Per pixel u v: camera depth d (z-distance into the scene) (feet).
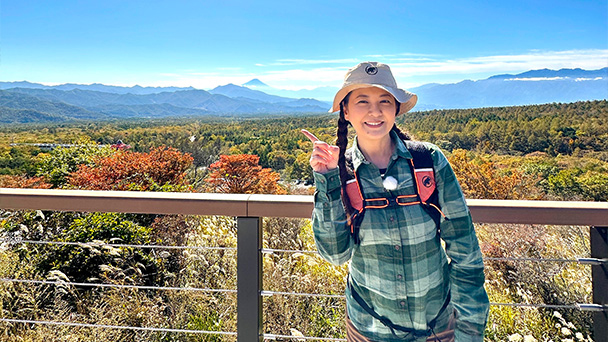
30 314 8.48
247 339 4.47
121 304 8.75
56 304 8.70
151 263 11.14
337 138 3.76
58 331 7.84
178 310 8.70
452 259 3.52
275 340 7.58
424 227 3.39
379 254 3.45
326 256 3.54
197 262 10.25
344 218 3.47
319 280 9.03
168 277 10.32
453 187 3.43
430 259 3.45
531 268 9.92
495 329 7.61
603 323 4.09
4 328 7.57
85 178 28.40
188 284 9.40
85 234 12.01
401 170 3.43
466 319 3.46
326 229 3.43
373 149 3.57
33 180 34.50
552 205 4.05
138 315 8.35
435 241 3.47
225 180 38.37
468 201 4.33
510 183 29.94
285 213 4.31
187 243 12.08
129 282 10.12
